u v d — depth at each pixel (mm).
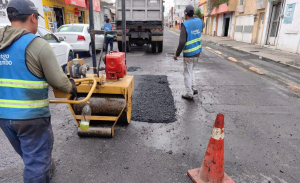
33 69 1593
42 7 12805
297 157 2799
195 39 4363
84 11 19938
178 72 7262
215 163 2199
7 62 1563
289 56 10461
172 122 3686
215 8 25047
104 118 3090
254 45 15664
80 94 3189
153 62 8984
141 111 4012
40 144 1771
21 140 1733
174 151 2881
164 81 6066
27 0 1668
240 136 3277
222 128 2148
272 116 3986
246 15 17859
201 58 10242
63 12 15852
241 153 2854
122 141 3086
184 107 4328
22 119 1624
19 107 1617
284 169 2562
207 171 2242
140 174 2432
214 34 27766
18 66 1562
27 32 1609
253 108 4344
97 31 3133
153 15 10266
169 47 14500
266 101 4742
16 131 1695
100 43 10797
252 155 2818
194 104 4492
